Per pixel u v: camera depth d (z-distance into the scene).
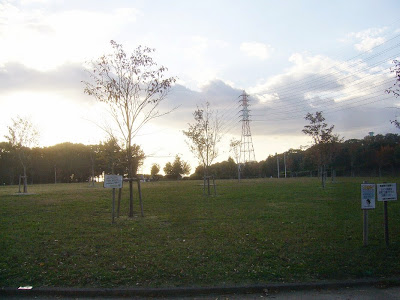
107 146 16.41
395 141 56.88
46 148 77.81
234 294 6.23
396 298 5.96
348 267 7.17
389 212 13.89
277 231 10.48
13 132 25.56
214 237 9.80
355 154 59.84
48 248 8.66
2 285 6.41
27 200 20.20
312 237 9.62
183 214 14.23
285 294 6.21
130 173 14.04
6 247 8.70
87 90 13.58
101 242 9.27
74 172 79.31
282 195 21.88
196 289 6.21
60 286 6.39
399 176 53.72
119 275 6.84
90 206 17.09
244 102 61.75
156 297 6.13
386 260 7.57
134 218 13.27
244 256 7.94
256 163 81.75
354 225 11.25
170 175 72.25
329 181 39.78
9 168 63.91
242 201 18.84
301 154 84.88
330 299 5.96
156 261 7.61
